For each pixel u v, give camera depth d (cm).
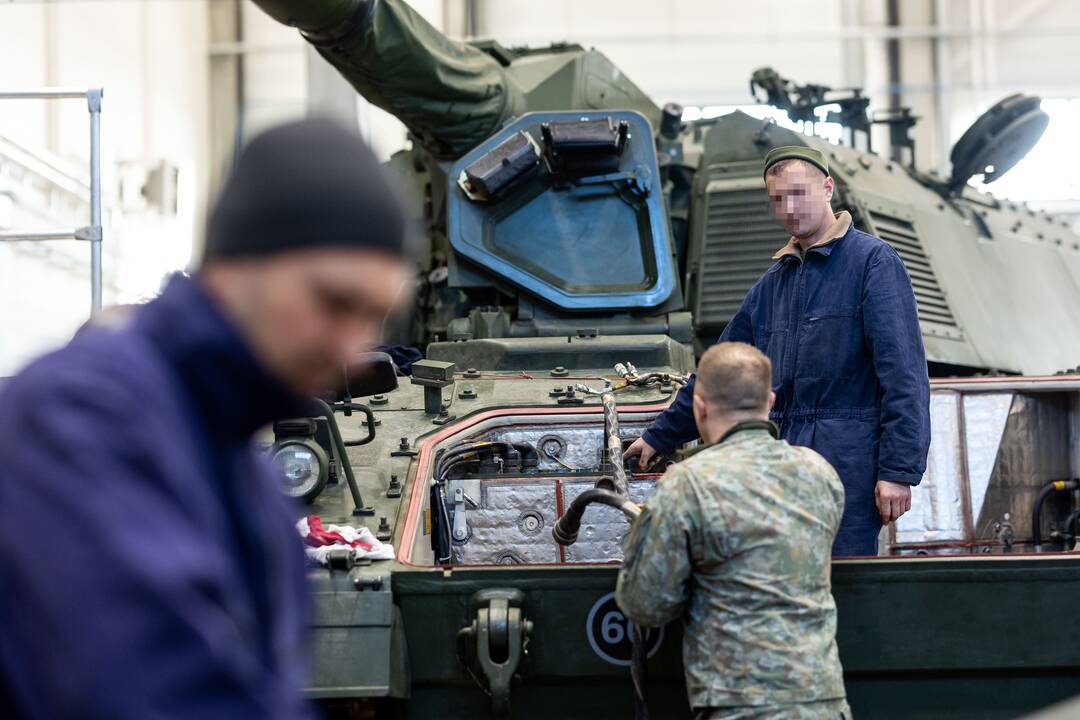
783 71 2142
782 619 318
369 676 348
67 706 117
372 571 364
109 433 127
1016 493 600
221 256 140
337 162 138
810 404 439
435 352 595
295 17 539
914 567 365
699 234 734
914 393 416
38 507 121
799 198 438
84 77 1634
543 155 668
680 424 457
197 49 2014
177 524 128
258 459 161
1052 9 2152
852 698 376
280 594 158
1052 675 378
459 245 650
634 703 376
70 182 1373
